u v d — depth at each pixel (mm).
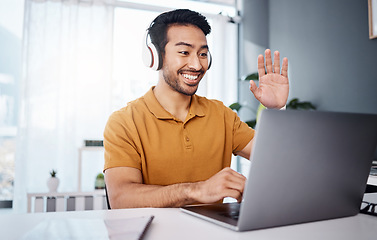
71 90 3348
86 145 2959
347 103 2678
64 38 3363
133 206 843
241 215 549
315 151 601
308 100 3131
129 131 1119
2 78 3447
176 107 1218
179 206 790
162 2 3777
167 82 1186
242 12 3955
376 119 684
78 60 3410
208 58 1224
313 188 617
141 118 1167
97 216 664
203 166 1185
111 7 3525
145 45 1193
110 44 3502
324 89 2926
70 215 671
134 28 3664
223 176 754
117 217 658
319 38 2988
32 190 3215
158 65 1176
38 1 3285
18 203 3141
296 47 3299
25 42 3262
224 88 3855
